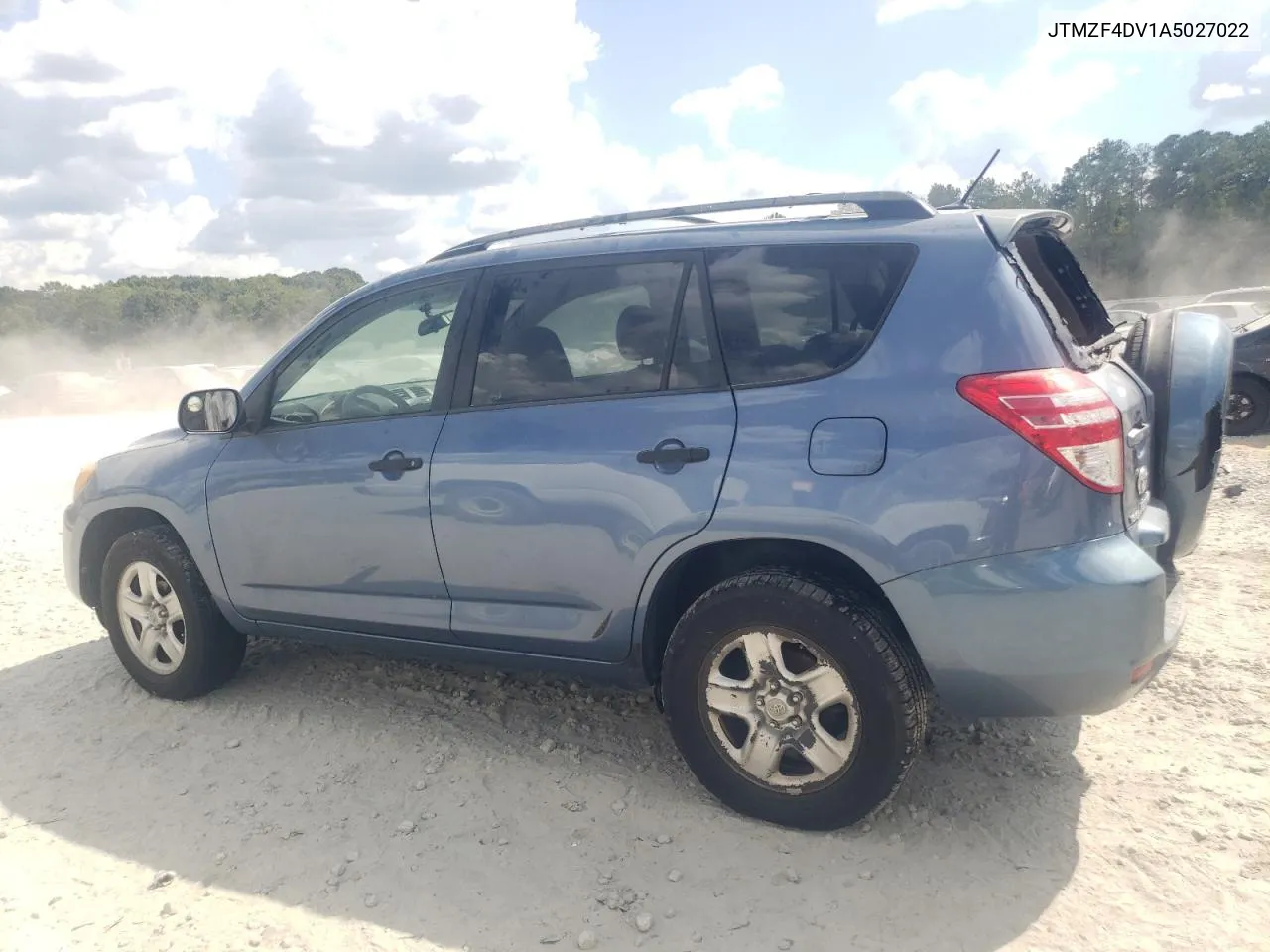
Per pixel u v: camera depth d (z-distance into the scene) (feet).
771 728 10.00
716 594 10.01
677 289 10.53
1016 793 10.76
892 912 8.86
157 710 14.01
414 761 12.09
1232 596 16.55
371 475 11.85
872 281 9.73
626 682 11.12
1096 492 8.87
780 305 10.03
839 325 9.75
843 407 9.43
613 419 10.50
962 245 9.57
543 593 11.00
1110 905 8.83
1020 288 9.36
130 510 14.34
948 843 9.88
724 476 9.78
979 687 9.20
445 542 11.44
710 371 10.18
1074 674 8.88
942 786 10.95
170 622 14.06
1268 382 34.04
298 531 12.53
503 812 10.81
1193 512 12.46
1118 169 334.65
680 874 9.54
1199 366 12.50
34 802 11.55
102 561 15.14
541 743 12.35
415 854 10.09
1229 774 10.91
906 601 9.17
